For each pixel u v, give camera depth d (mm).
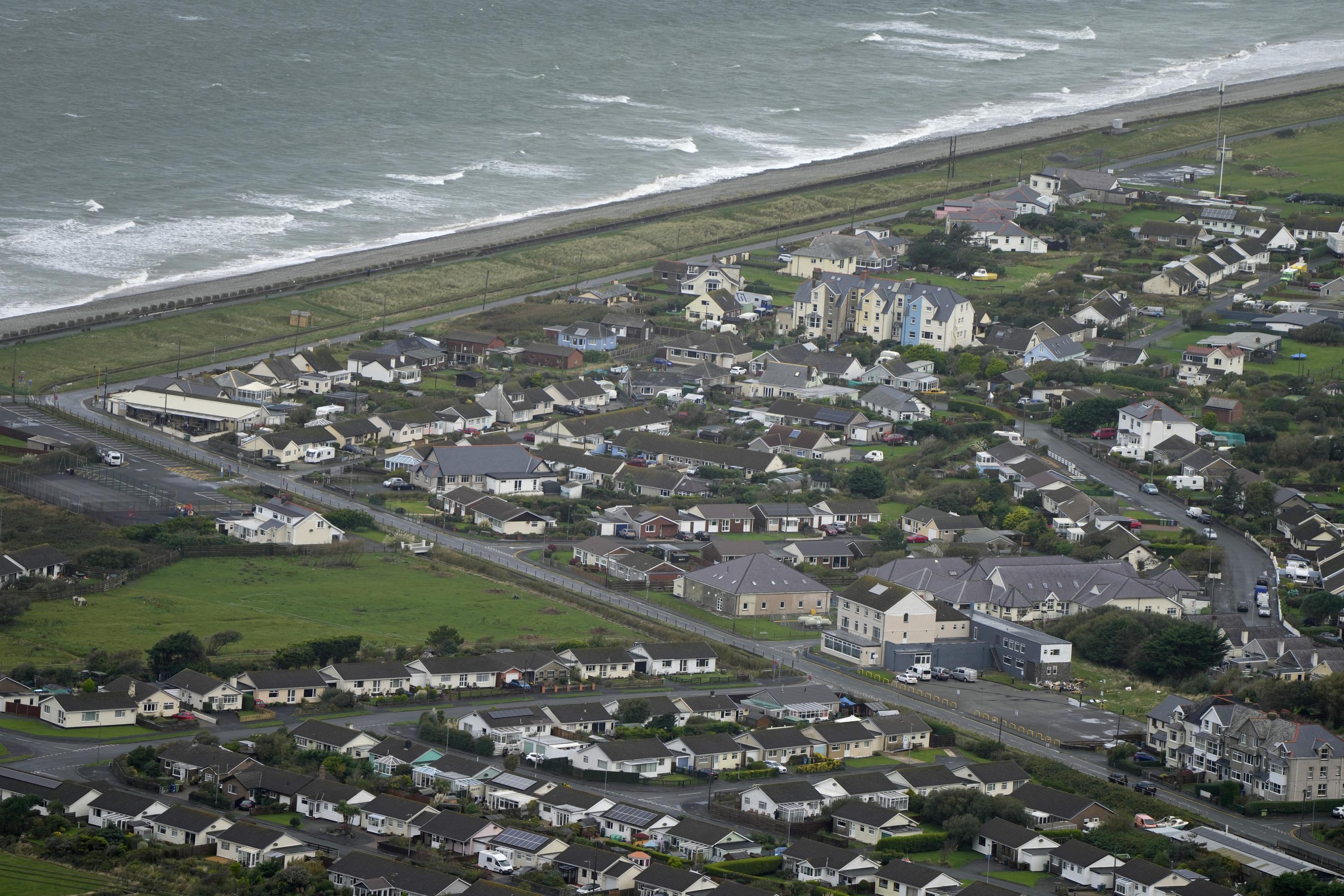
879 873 177250
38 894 165500
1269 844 193125
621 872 173125
